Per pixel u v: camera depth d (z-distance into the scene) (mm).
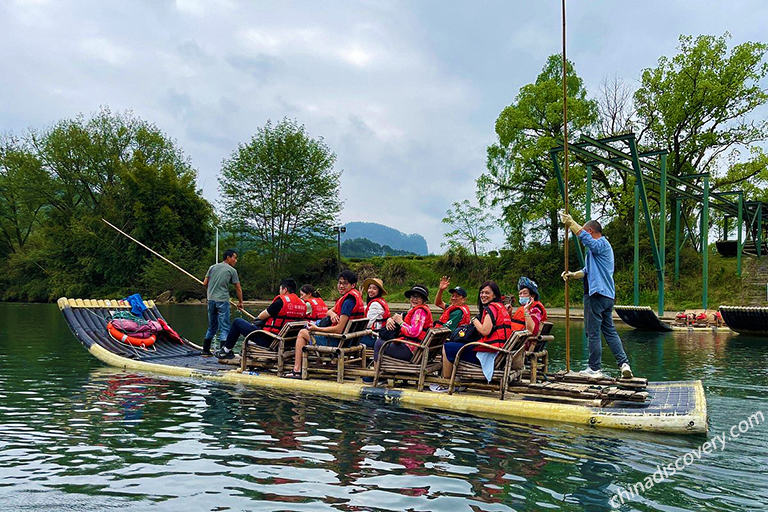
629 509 3451
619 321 20828
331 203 38594
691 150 28078
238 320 8266
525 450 4637
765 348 12602
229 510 3346
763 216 30047
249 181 38219
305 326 7594
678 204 26094
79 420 5477
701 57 26734
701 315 18000
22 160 39594
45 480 3809
